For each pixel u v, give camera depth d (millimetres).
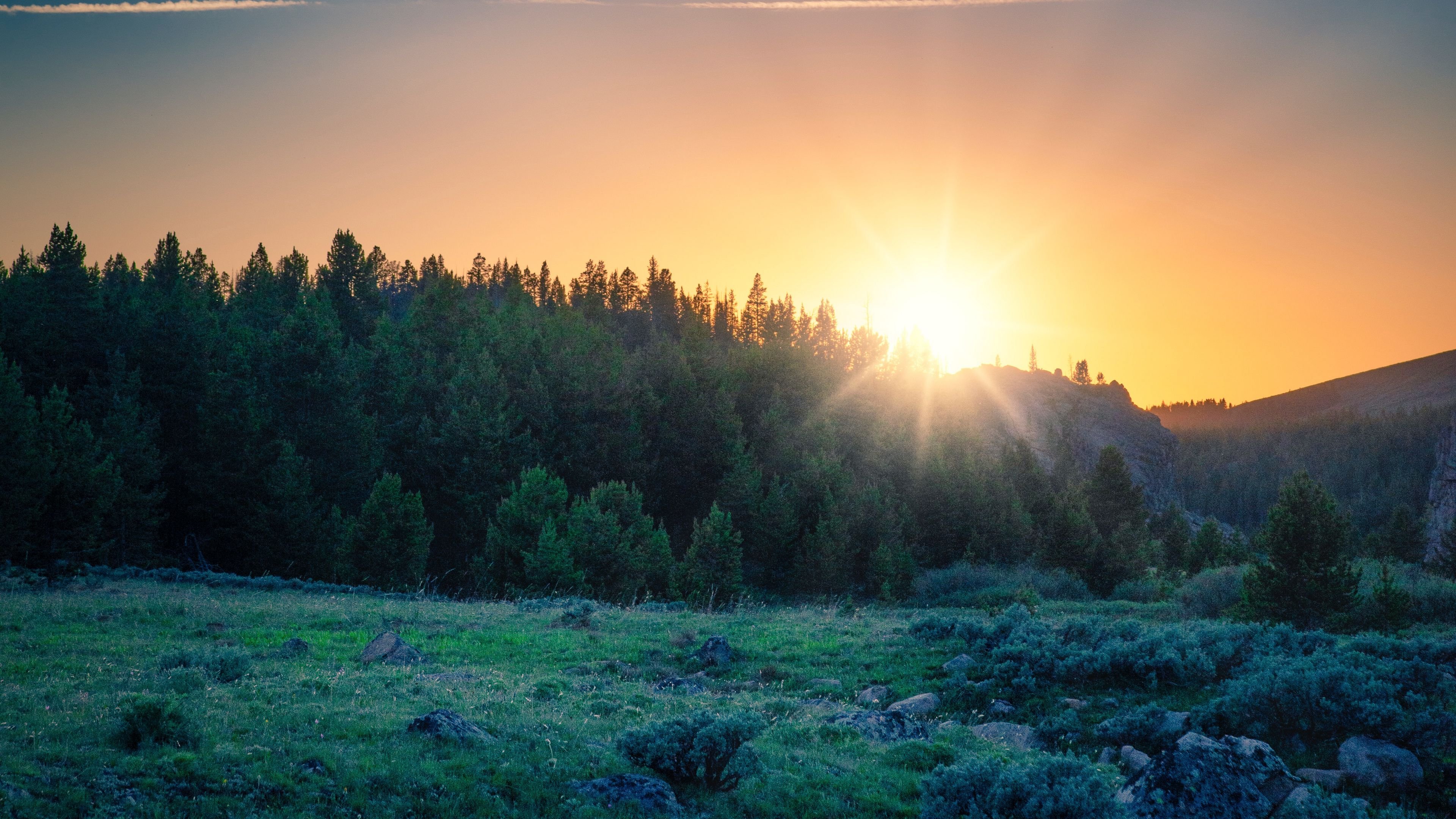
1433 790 11883
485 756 11188
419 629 22703
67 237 63875
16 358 57844
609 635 22891
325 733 11578
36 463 39250
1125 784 11289
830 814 10555
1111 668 17250
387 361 70500
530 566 39531
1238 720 13883
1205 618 32812
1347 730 13141
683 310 184875
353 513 55344
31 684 13508
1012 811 9328
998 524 67250
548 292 192625
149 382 58688
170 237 127250
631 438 70188
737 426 73500
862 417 85938
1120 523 79750
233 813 8867
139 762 9570
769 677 19234
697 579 44812
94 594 26547
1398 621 27562
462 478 56875
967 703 17047
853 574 57969
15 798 8297
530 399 67188
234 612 23656
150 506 47906
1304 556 27703
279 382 59062
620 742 11766
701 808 10578
